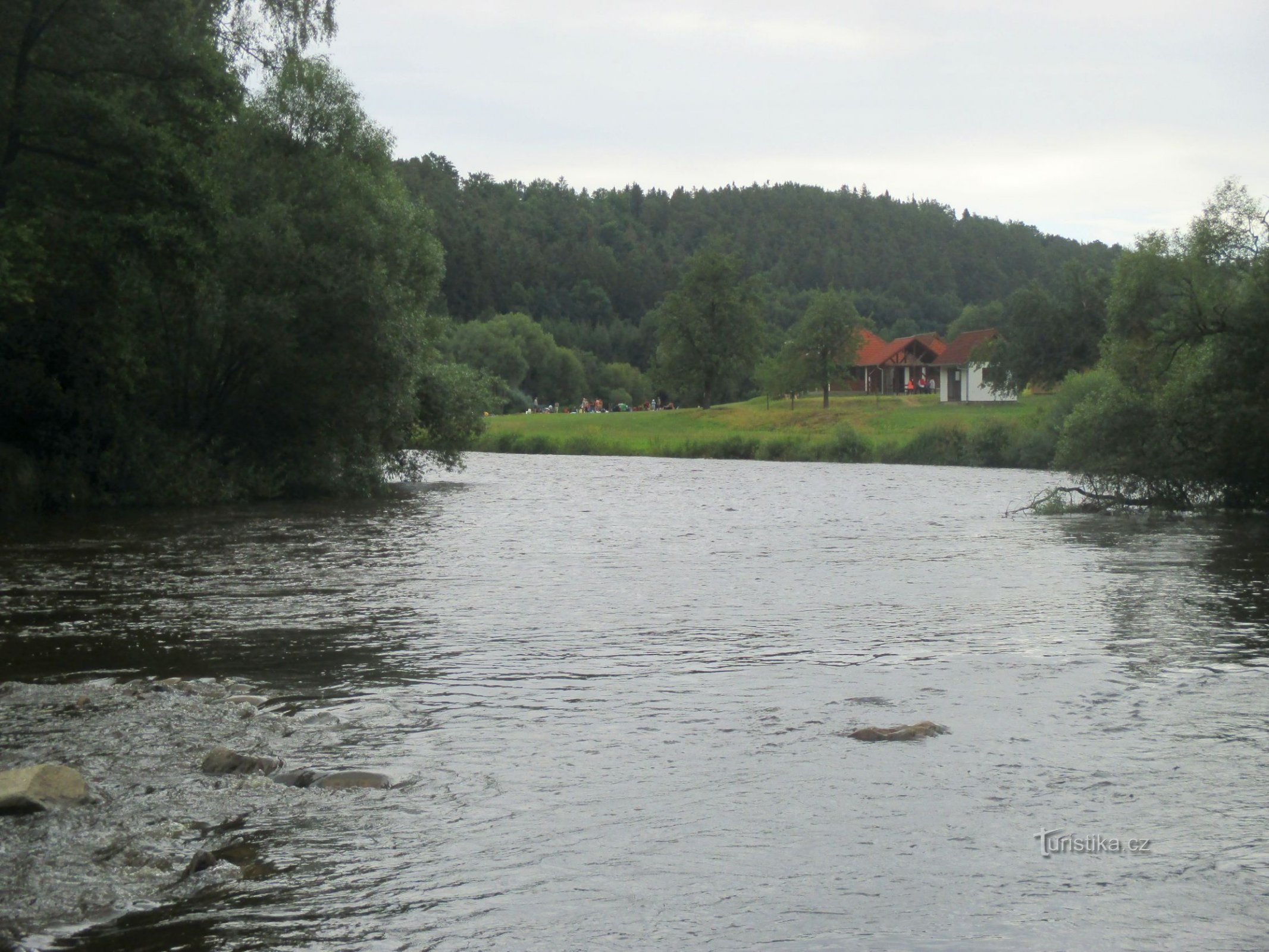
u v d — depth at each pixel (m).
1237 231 38.75
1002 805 8.02
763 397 132.62
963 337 131.62
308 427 43.22
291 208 40.06
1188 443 38.16
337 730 9.97
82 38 32.09
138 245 32.53
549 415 125.31
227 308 38.91
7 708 10.52
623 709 10.81
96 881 6.60
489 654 13.47
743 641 14.48
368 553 24.53
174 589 18.78
